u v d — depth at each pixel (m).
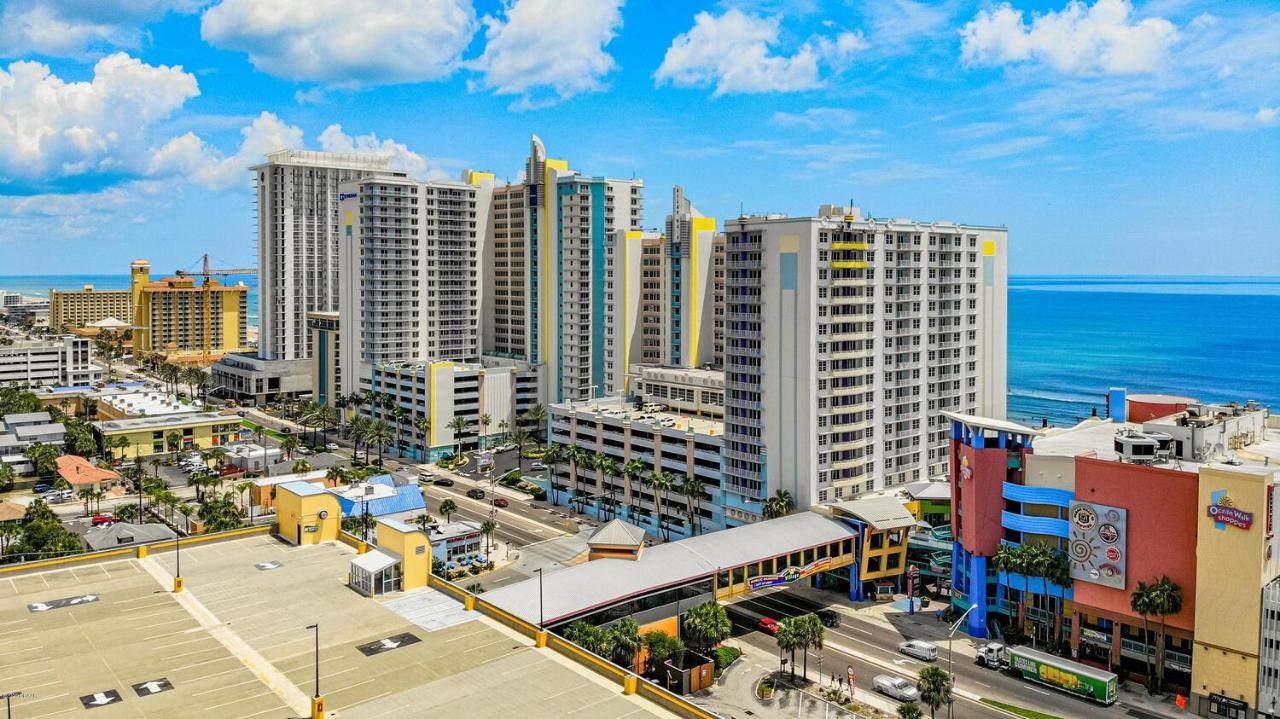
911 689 125.44
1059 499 138.88
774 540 155.88
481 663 92.31
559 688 86.88
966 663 137.12
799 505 180.88
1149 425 147.00
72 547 168.75
